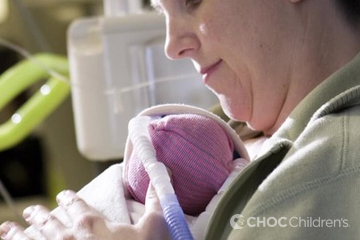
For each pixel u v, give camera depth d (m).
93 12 3.09
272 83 1.45
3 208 3.49
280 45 1.42
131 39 2.04
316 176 1.22
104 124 2.08
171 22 1.47
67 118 2.87
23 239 1.43
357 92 1.27
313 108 1.32
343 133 1.25
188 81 2.05
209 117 1.50
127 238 1.31
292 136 1.32
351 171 1.21
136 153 1.45
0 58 3.23
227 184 1.40
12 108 3.32
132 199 1.48
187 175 1.41
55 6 3.06
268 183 1.24
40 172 3.61
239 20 1.42
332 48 1.43
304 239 1.19
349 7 1.42
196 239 1.33
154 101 2.06
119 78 2.06
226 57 1.45
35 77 2.17
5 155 3.62
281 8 1.41
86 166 2.90
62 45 3.08
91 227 1.35
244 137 1.67
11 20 3.13
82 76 2.07
